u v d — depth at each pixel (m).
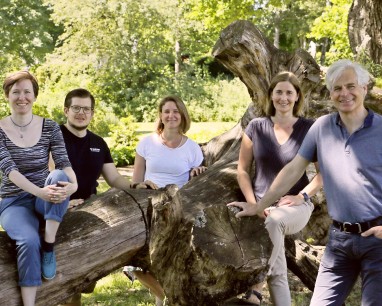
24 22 21.23
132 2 25.69
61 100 21.11
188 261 3.48
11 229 3.09
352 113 3.08
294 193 4.02
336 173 3.10
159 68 28.80
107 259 3.56
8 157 3.07
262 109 5.40
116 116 25.73
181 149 4.55
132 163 16.05
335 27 17.92
